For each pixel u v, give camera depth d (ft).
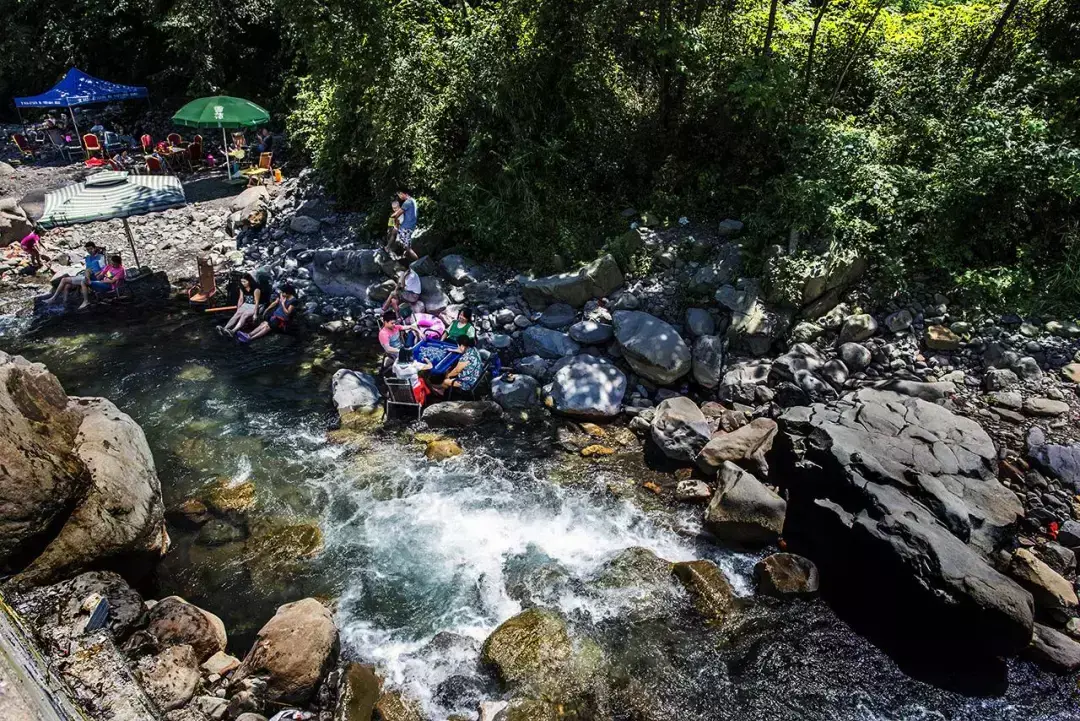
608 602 18.72
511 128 34.76
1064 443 21.84
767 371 26.81
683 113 34.73
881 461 19.62
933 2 43.16
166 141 61.16
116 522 17.60
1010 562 18.19
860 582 18.51
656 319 28.60
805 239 29.04
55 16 68.90
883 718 15.87
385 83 35.12
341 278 36.01
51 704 9.97
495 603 18.92
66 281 36.09
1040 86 30.45
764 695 16.39
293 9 34.94
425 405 27.40
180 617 16.76
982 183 26.99
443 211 34.73
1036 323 26.40
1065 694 16.05
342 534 21.25
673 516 21.95
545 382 28.35
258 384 29.04
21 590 15.56
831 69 35.47
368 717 15.46
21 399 17.88
